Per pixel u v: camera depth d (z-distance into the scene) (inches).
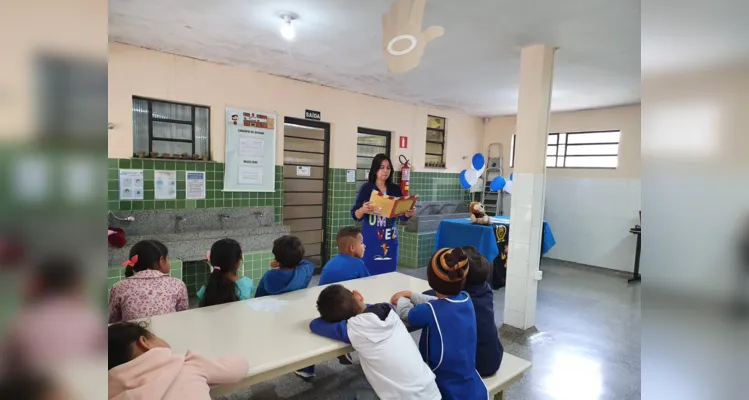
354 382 98.3
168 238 139.3
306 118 184.9
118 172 137.6
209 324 69.8
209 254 84.9
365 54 140.9
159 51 141.9
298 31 119.4
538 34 116.2
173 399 42.5
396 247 120.0
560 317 146.9
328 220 202.7
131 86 137.7
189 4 101.8
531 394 94.5
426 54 136.6
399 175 228.2
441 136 253.6
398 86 187.3
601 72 151.9
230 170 162.9
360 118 205.6
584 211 233.5
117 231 128.1
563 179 241.6
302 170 191.5
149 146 146.3
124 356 43.3
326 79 178.1
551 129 245.3
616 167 220.7
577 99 199.9
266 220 173.8
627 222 217.3
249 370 54.6
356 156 206.4
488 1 95.2
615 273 216.7
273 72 168.4
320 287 93.2
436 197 251.0
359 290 92.7
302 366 59.7
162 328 67.6
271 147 173.6
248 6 102.6
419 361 61.2
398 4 60.0
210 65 154.3
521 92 130.5
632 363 111.2
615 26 108.6
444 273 64.7
